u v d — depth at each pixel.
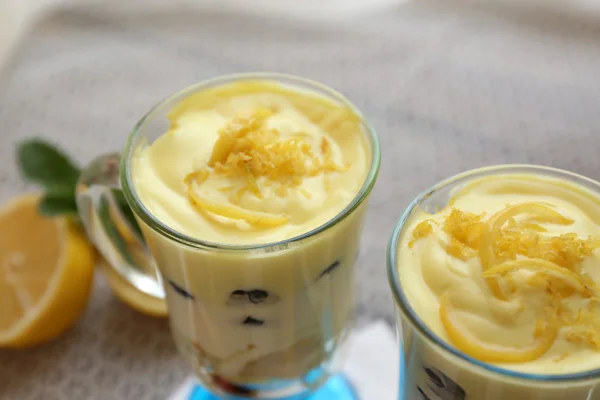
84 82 0.55
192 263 0.33
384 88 0.53
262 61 0.56
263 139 0.35
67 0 0.65
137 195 0.34
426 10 0.60
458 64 0.54
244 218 0.33
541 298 0.29
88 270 0.43
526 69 0.53
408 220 0.32
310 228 0.33
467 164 0.47
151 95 0.54
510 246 0.30
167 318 0.44
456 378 0.29
